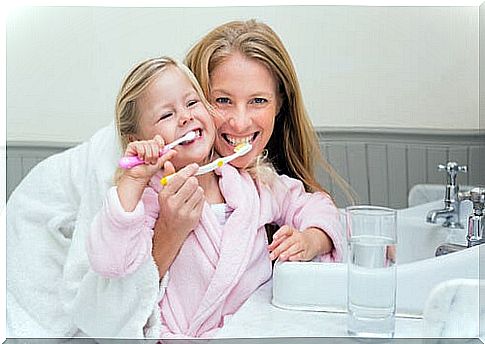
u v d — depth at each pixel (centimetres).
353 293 127
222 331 136
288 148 146
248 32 144
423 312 133
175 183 139
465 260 133
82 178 143
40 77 144
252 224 143
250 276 143
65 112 144
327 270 135
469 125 148
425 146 148
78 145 144
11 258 145
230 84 143
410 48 146
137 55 144
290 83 145
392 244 125
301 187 146
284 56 145
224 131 144
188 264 142
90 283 142
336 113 146
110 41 143
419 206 148
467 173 147
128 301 141
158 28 143
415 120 147
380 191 147
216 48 143
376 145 147
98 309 142
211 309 142
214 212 142
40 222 144
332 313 135
